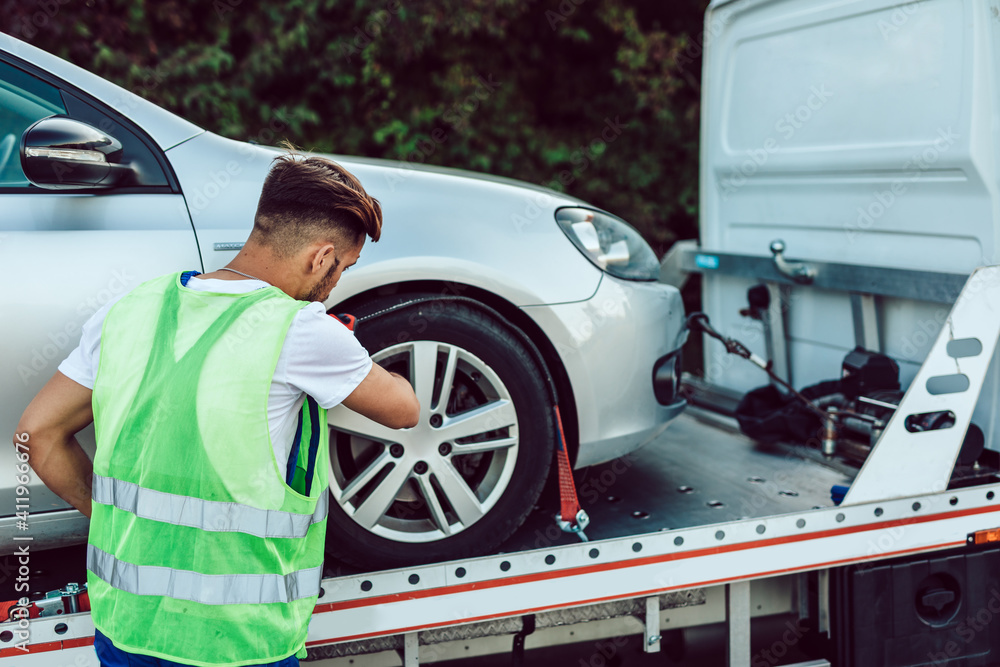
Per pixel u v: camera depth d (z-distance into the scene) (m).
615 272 2.20
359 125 7.44
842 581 2.14
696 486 2.44
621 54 7.39
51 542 1.77
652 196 8.14
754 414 2.91
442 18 6.72
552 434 2.03
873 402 2.52
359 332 1.87
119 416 1.25
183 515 1.21
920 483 2.12
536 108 8.12
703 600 2.15
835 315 2.90
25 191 1.74
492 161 7.69
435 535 1.95
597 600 1.91
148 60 6.44
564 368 2.06
